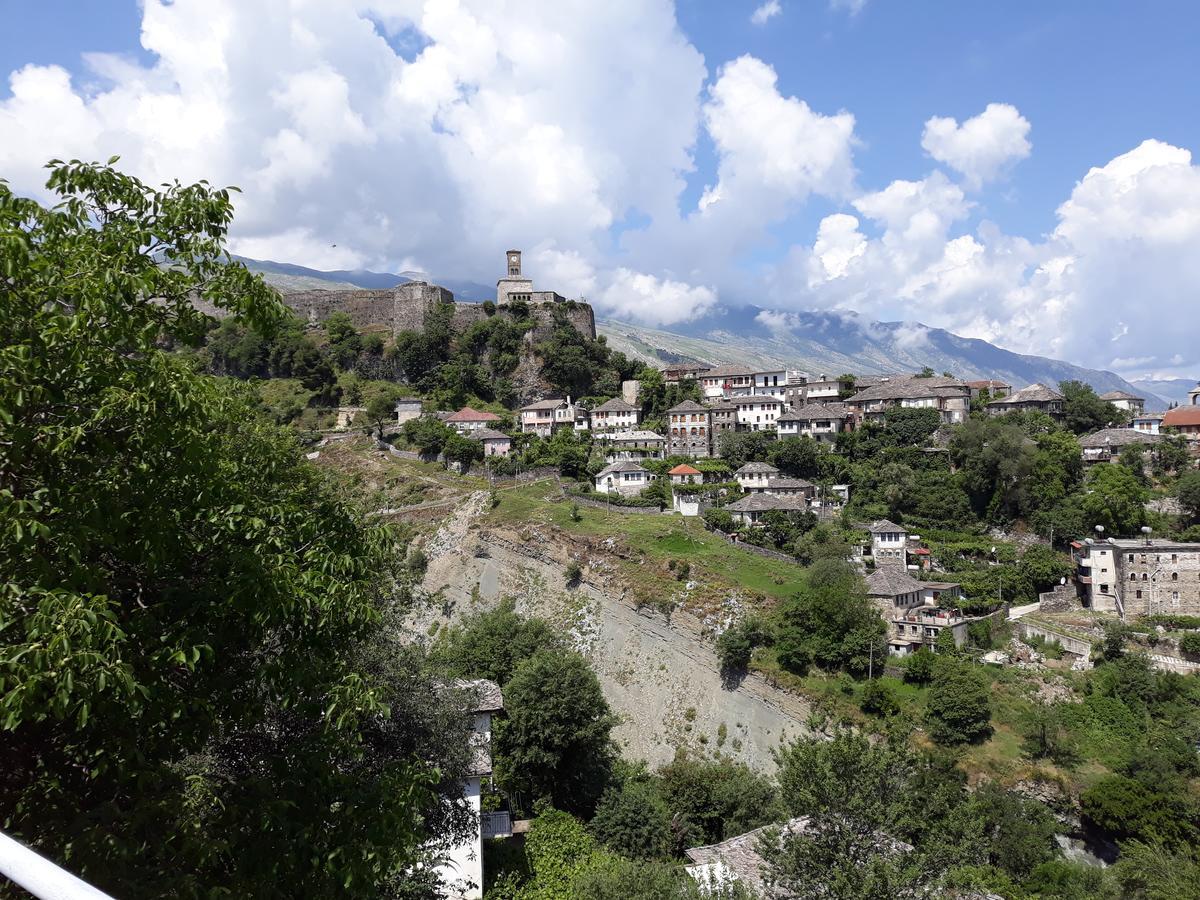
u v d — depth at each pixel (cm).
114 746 1343
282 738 2284
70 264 1475
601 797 5606
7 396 1234
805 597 7975
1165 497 10306
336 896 1546
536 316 17438
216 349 16550
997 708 7044
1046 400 13462
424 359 16788
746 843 4266
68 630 1130
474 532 11112
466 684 4625
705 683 7981
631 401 15750
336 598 1678
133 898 1239
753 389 15938
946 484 11256
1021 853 5109
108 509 1346
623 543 9681
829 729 6862
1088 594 9081
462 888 3809
